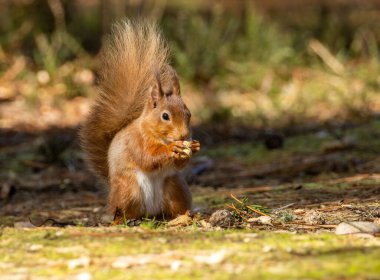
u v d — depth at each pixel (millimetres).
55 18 21734
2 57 21016
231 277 5219
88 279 5355
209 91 19766
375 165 12055
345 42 23172
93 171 9359
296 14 26469
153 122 8133
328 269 5301
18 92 19562
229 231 6977
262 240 6406
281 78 20531
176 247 6215
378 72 20422
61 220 9609
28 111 18359
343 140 14031
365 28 23891
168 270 5516
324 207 8805
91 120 9266
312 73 20812
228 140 15750
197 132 16516
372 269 5258
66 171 13688
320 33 23688
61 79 20062
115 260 5871
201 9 25984
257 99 19328
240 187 11297
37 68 20875
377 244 6137
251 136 15992
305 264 5461
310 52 21859
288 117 17688
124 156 8320
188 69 20062
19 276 5539
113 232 6918
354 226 6945
